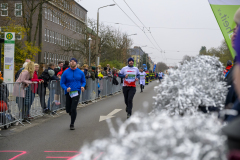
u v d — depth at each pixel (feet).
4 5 86.02
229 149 3.37
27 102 28.73
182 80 9.26
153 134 3.96
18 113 27.37
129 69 30.78
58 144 19.89
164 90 9.30
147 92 73.36
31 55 80.89
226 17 23.34
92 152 4.34
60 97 37.24
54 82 34.22
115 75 69.36
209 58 10.76
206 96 9.12
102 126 26.32
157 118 4.42
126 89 30.94
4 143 20.40
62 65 39.70
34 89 30.22
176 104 8.92
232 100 7.63
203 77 9.50
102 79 59.06
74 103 25.29
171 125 4.16
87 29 143.33
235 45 3.59
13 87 26.27
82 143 20.06
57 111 37.42
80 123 28.37
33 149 18.66
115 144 4.13
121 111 37.19
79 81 25.84
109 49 146.82
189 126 4.26
